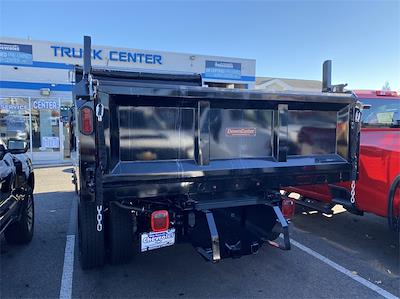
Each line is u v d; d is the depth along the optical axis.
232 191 3.71
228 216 3.73
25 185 4.84
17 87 14.47
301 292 3.61
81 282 3.79
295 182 3.88
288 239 3.59
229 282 3.82
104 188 3.02
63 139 15.12
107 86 2.95
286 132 3.81
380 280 3.89
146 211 3.39
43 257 4.48
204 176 3.39
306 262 4.36
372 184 4.32
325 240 5.15
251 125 3.70
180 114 3.36
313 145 4.04
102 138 2.94
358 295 3.55
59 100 15.09
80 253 4.07
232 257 3.67
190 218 3.49
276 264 4.30
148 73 6.02
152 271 4.07
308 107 3.93
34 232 5.50
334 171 4.05
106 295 3.53
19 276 3.94
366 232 5.54
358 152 4.08
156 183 3.21
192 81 6.31
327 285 3.76
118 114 3.10
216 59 17.88
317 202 5.21
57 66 14.98
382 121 6.16
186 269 4.14
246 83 18.69
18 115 14.55
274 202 3.83
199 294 3.56
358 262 4.37
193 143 3.44
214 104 3.46
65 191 8.77
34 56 14.62
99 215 2.97
